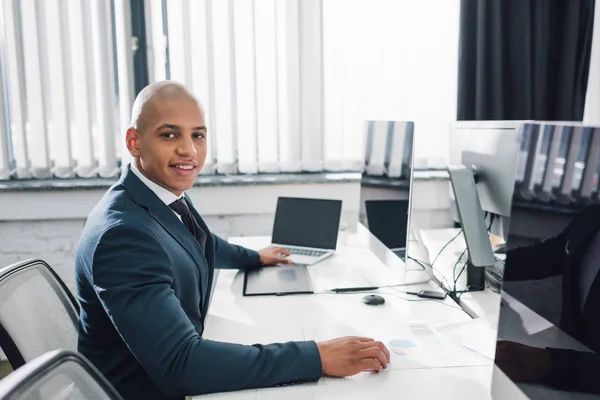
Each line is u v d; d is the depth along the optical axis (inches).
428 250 76.6
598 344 25.8
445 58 98.4
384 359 40.6
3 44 93.7
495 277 61.6
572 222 28.1
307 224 76.9
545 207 30.7
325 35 96.6
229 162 98.5
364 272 66.5
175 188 47.9
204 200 97.8
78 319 48.9
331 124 99.1
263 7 94.6
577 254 27.5
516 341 32.8
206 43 94.6
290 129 98.8
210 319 51.7
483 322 49.3
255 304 55.7
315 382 39.0
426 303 55.9
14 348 36.9
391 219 62.6
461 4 94.6
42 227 98.3
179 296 44.4
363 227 80.4
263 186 97.8
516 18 95.8
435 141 100.6
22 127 94.7
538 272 30.9
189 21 94.3
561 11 97.2
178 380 37.5
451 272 66.7
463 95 97.3
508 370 33.3
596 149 26.7
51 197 95.5
